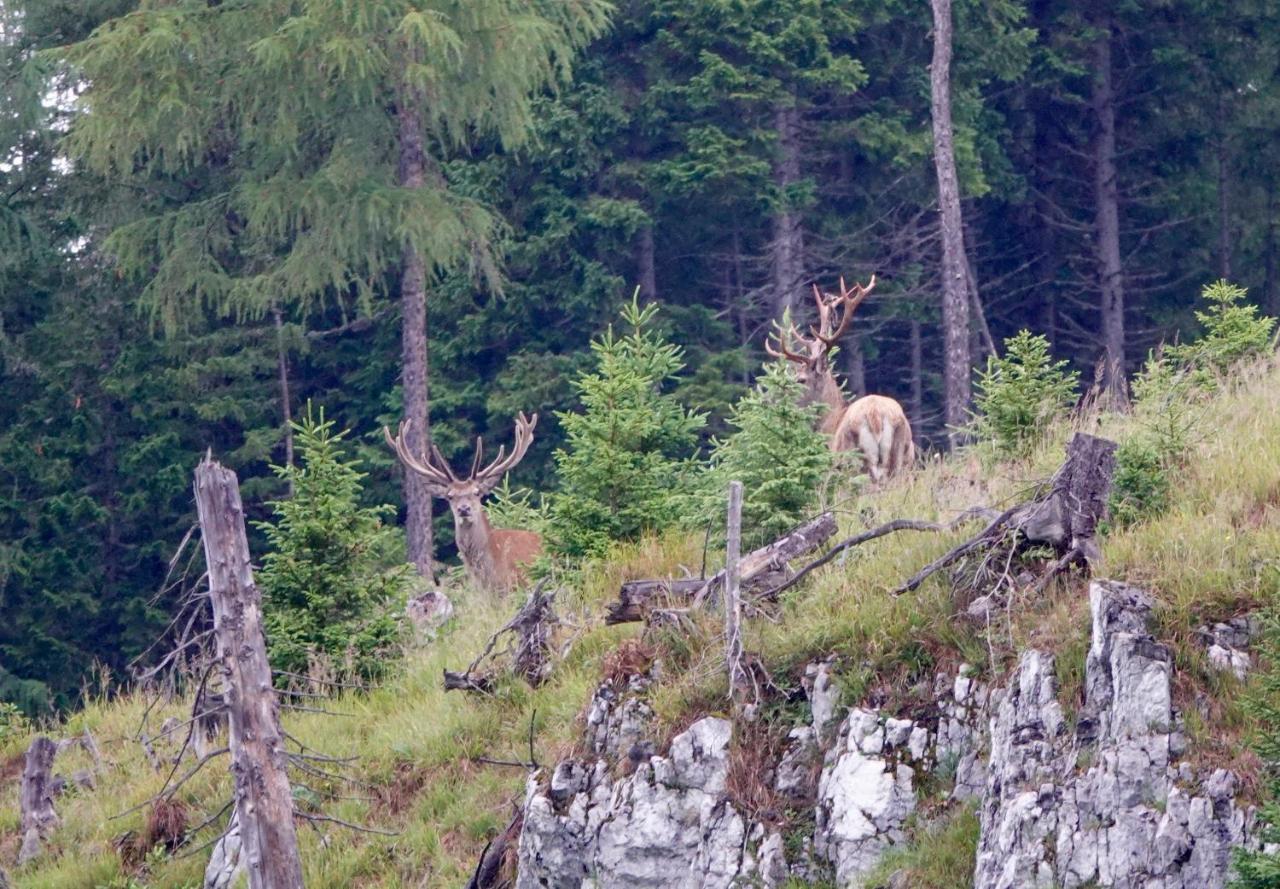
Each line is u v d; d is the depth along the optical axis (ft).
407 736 40.70
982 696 30.22
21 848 43.73
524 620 40.88
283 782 34.60
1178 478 33.35
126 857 41.83
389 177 86.38
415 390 83.51
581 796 32.73
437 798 38.34
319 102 83.05
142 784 44.27
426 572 81.46
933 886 28.58
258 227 84.17
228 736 45.19
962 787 29.71
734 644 32.50
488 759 38.65
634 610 35.53
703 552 37.50
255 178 88.53
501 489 60.64
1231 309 47.85
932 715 30.53
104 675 53.98
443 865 36.42
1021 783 27.84
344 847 38.45
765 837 30.71
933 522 35.12
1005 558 32.01
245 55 83.71
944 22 91.04
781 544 34.96
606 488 44.83
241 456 96.78
